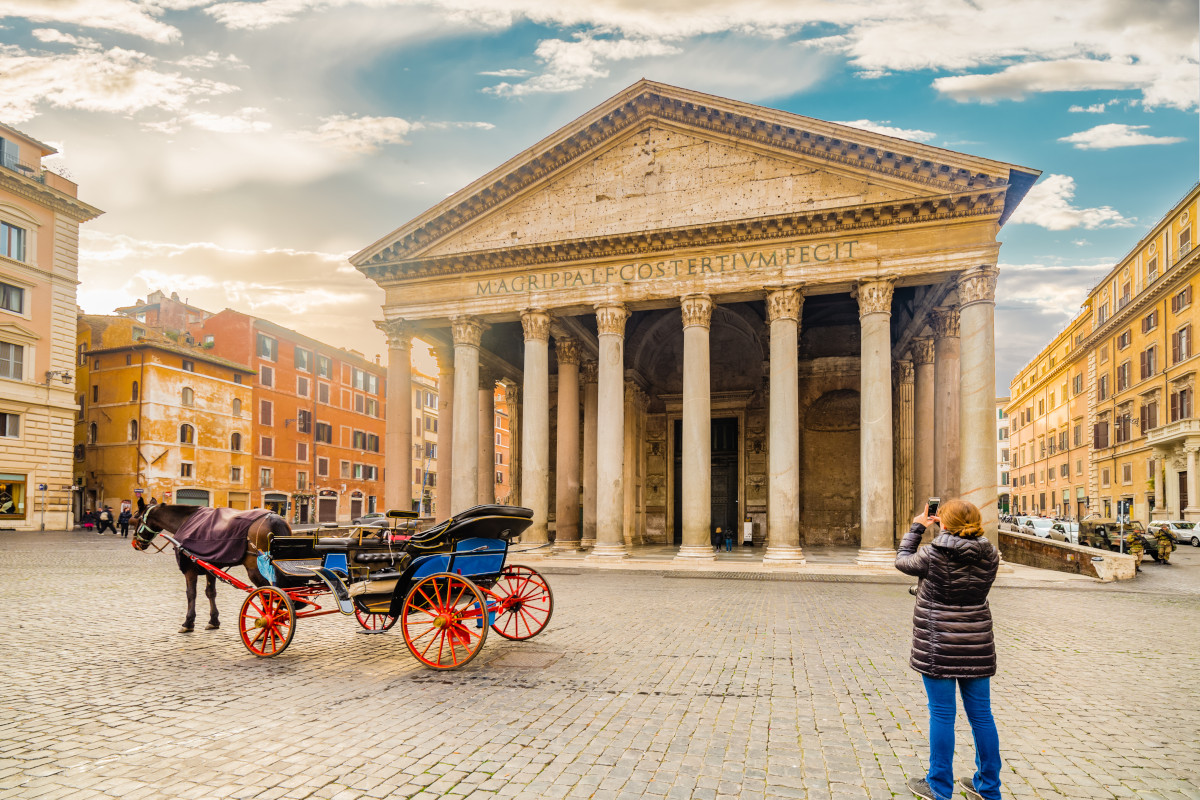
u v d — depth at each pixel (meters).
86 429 53.47
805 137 25.00
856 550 33.44
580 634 12.09
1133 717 7.77
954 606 5.46
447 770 6.05
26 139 41.84
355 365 74.75
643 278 26.81
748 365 39.25
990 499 22.91
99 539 35.91
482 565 10.40
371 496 76.44
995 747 5.41
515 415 41.34
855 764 6.23
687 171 26.73
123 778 5.86
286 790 5.64
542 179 28.22
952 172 23.38
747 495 38.25
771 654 10.53
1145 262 56.03
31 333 41.19
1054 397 79.31
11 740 6.74
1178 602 17.38
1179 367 50.50
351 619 13.76
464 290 29.08
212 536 11.22
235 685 8.73
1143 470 56.31
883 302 24.22
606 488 26.33
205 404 55.34
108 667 9.61
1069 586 20.52
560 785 5.75
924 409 31.48
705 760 6.31
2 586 17.50
